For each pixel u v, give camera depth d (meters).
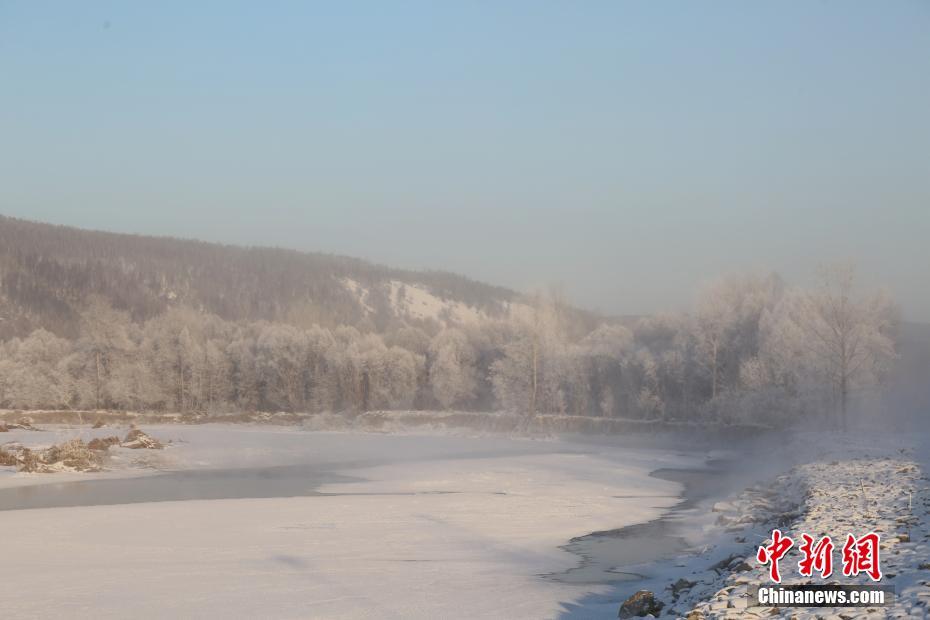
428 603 17.48
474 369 104.75
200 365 112.62
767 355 77.31
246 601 17.67
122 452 57.94
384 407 106.06
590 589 19.02
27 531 27.66
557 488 41.81
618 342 95.81
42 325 181.12
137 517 30.86
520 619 16.05
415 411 103.19
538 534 27.59
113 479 47.41
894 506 21.45
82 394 109.81
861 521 19.47
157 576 20.38
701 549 23.97
